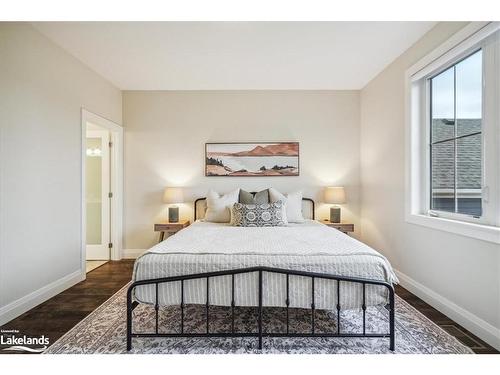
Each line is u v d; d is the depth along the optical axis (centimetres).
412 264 254
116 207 375
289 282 165
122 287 271
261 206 308
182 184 382
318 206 381
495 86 172
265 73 323
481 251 175
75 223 280
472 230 179
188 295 167
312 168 382
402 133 272
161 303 168
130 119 381
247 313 208
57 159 255
